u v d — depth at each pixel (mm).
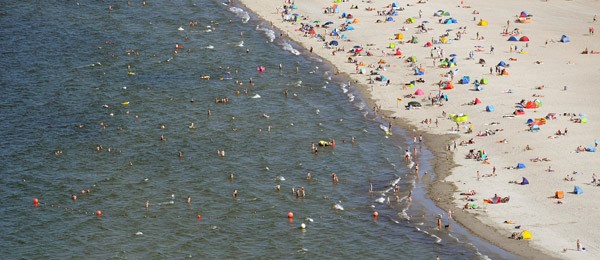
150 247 160875
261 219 171625
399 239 164125
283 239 164500
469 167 191625
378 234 166250
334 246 162000
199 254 158750
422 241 163125
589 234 161375
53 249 160250
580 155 193000
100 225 168500
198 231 166625
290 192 182625
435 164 194750
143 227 167750
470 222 168750
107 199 178625
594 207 170500
